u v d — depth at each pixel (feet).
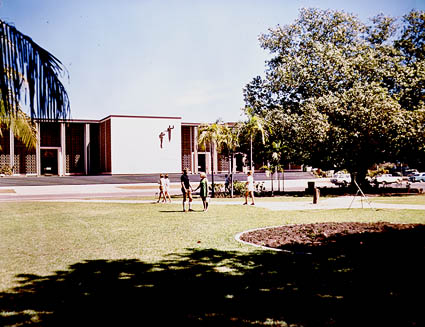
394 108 77.66
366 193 87.76
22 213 49.60
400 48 100.94
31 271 20.10
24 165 147.23
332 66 89.97
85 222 39.99
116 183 125.18
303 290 16.46
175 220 40.88
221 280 18.12
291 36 101.19
